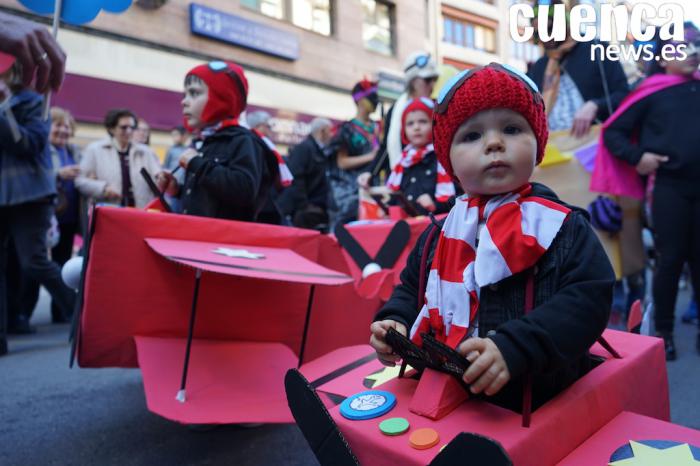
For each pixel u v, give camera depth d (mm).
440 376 823
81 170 3623
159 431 1718
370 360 1145
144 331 1568
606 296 825
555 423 765
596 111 2512
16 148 2623
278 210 2426
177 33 7727
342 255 2129
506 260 854
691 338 2701
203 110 1954
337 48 9281
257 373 1534
